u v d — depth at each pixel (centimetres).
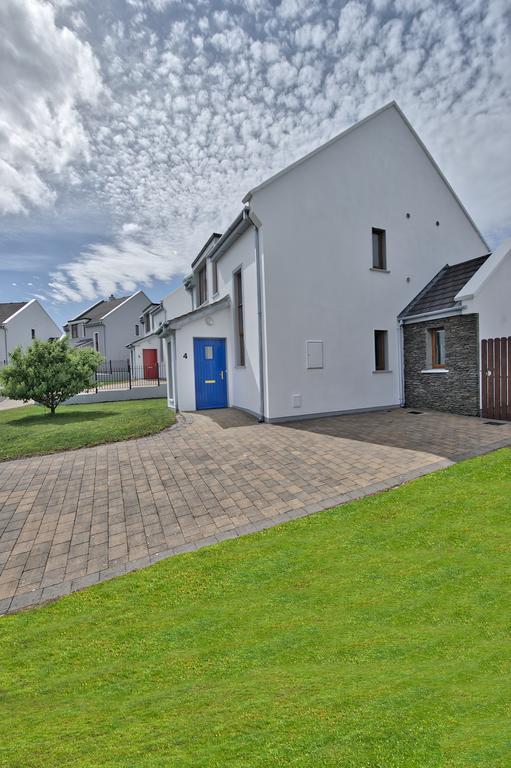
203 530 449
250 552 395
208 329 1255
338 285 1077
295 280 1014
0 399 2102
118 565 392
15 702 228
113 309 3622
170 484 588
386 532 414
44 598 347
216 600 326
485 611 287
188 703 215
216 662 254
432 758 160
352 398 1100
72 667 259
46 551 426
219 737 184
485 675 221
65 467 693
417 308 1159
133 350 3089
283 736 180
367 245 1127
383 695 207
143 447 798
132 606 325
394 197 1176
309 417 1036
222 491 552
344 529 427
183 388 1227
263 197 974
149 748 180
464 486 505
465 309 972
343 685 220
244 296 1117
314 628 282
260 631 284
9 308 3616
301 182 1022
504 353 903
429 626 276
